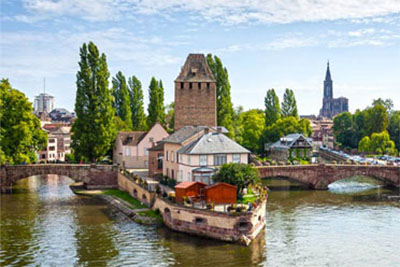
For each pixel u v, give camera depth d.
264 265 42.47
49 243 49.38
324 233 54.31
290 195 82.69
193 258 44.16
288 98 157.25
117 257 44.53
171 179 75.88
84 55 96.81
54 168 85.12
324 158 147.50
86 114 96.06
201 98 101.94
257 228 52.81
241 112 172.88
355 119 167.75
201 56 104.19
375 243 50.28
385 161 123.31
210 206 51.25
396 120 158.62
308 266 42.50
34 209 67.50
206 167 70.06
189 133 79.88
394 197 80.81
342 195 83.00
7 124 87.62
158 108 129.88
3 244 49.09
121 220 60.03
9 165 83.81
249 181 61.81
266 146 144.12
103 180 86.81
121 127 127.06
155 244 48.66
